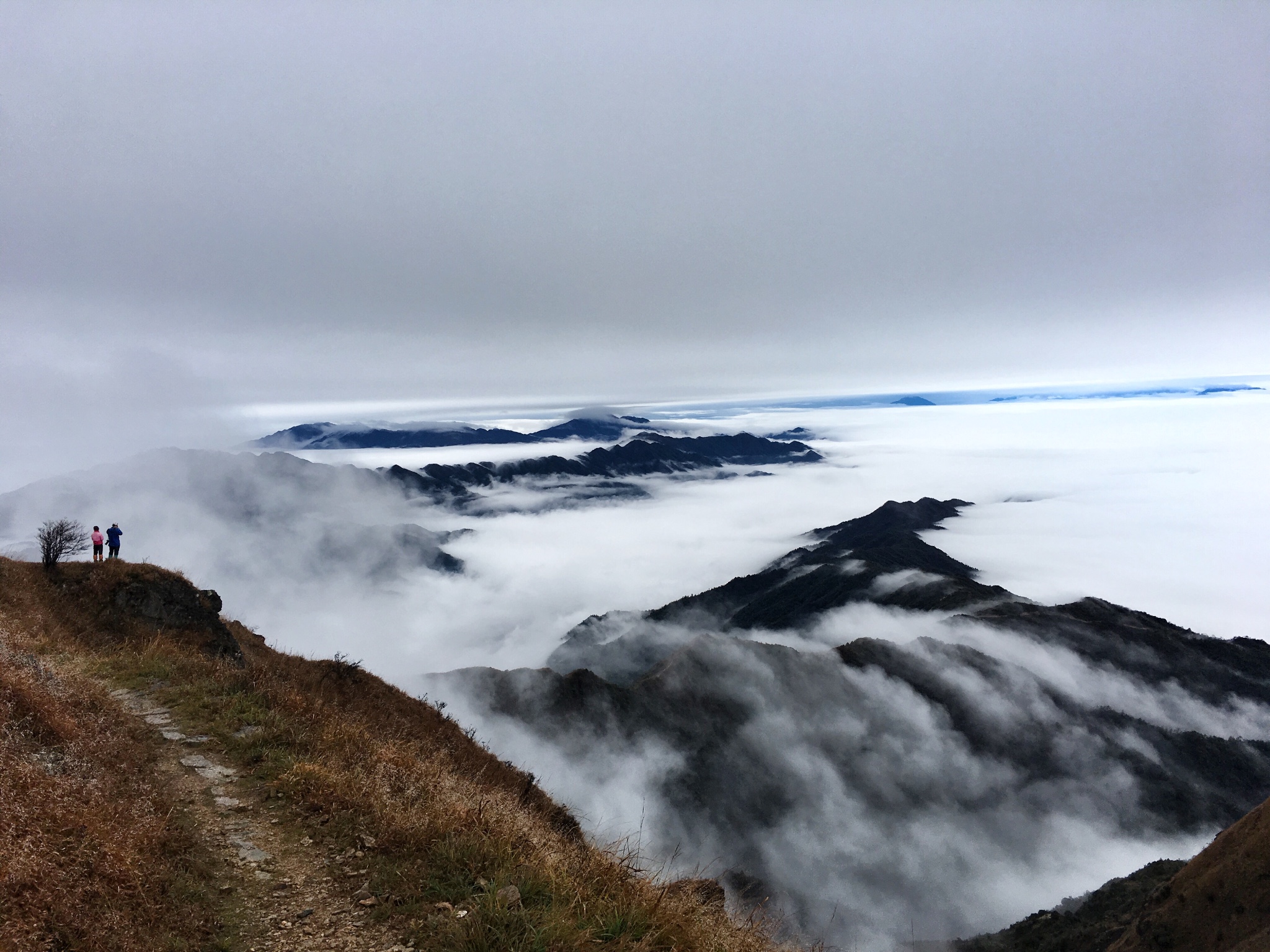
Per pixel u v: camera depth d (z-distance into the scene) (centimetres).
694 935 689
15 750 823
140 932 593
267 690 1434
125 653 1748
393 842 804
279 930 644
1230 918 6319
